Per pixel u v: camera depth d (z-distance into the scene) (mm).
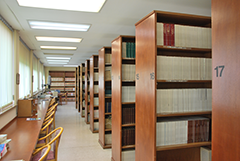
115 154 3570
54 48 6699
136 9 3086
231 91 1219
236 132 1183
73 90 16375
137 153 2553
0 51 3080
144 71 2338
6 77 3430
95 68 5727
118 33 4629
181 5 2979
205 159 2504
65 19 3533
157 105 2166
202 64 2355
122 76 3316
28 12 3127
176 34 2227
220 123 1309
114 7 2986
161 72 2172
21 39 5047
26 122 3477
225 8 1267
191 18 2344
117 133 3461
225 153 1265
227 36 1252
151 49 2145
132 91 3420
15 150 2082
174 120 2299
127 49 3328
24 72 5555
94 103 5852
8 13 3154
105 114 4535
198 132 2336
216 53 1348
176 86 2705
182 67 2264
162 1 2799
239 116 1162
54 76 16016
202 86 2814
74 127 6566
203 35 2357
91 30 4332
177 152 2678
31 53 6863
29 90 6617
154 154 2080
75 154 4125
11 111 3660
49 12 3152
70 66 15000
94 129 5914
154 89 2084
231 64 1221
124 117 3383
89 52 7570
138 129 2521
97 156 4027
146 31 2275
